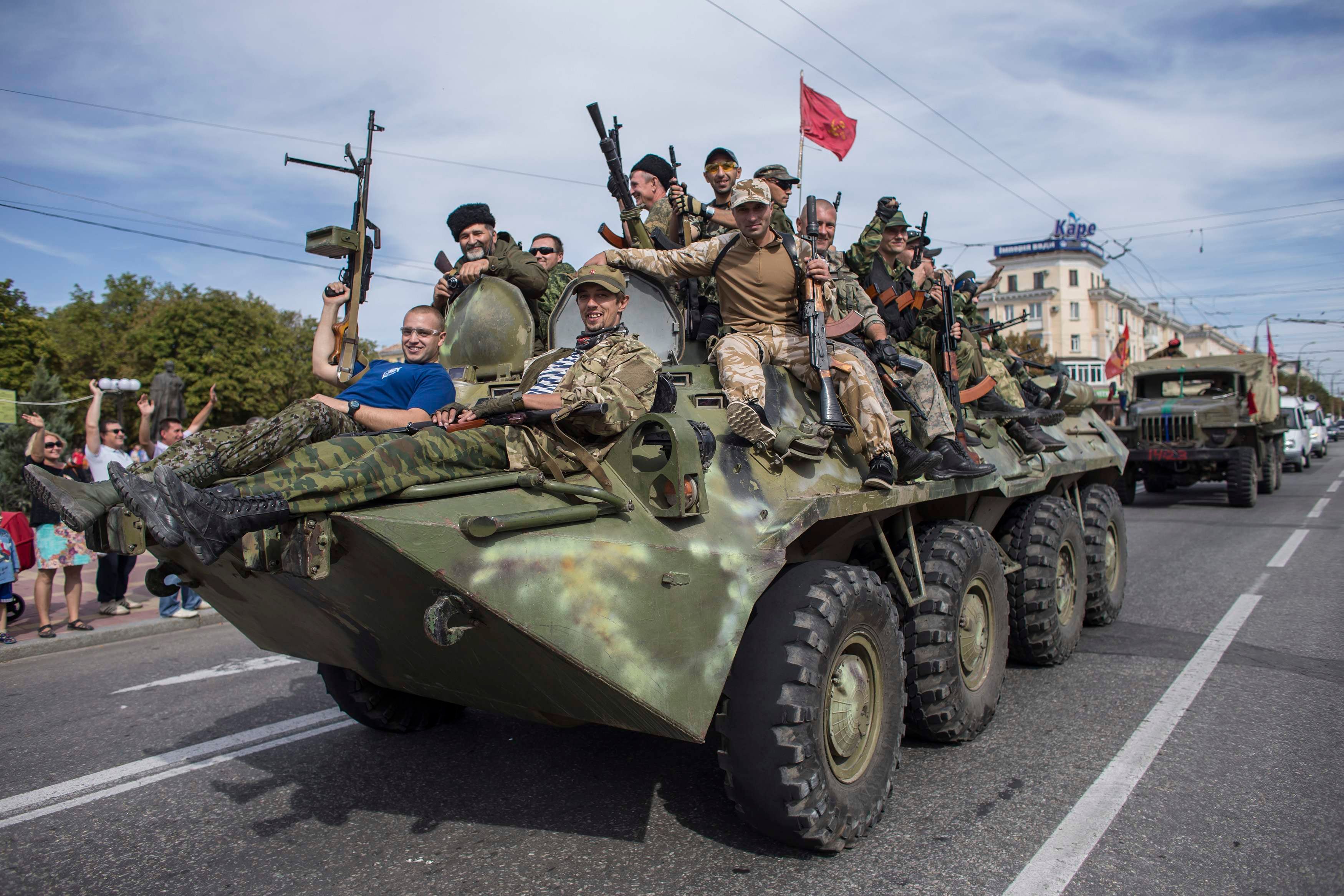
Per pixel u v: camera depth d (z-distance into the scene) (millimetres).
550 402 2957
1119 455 7633
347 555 2545
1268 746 4320
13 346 26406
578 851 3350
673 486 2902
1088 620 6699
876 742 3570
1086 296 58625
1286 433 25219
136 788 4109
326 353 4410
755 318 4176
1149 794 3775
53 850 3490
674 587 2822
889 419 4059
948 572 4172
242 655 6895
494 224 4734
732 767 3164
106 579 8336
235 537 2287
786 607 3221
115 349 39312
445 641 2465
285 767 4309
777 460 3484
